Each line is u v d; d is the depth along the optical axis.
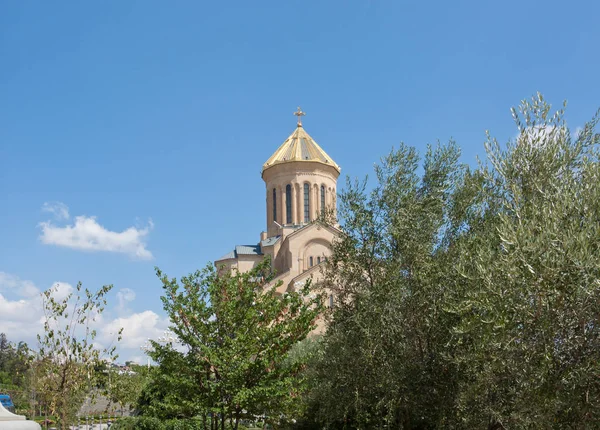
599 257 10.45
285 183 62.81
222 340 20.41
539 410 11.65
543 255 11.01
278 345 20.38
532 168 13.98
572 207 11.66
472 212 17.77
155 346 20.86
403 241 18.20
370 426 20.59
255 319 20.61
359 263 19.75
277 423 22.52
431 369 17.12
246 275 21.77
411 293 17.59
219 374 20.27
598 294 10.60
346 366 18.92
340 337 19.31
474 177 17.44
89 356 21.09
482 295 12.26
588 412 11.19
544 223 11.66
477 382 13.93
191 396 20.22
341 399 19.52
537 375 11.22
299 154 63.16
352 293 19.94
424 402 17.53
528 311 11.12
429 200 18.73
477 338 13.45
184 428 27.27
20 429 9.98
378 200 19.91
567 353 11.39
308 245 55.00
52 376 21.06
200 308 20.42
